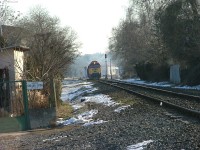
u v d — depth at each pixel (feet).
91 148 39.42
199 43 150.82
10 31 118.42
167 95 99.96
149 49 224.53
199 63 146.51
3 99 66.23
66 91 210.38
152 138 40.55
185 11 157.28
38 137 53.26
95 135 47.32
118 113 71.72
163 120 54.70
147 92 119.24
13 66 77.61
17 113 65.26
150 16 237.04
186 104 73.72
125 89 137.80
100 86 193.67
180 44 156.87
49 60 89.97
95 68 347.77
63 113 83.76
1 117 62.08
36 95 67.77
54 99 67.15
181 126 47.32
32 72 82.38
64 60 110.01
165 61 201.16
